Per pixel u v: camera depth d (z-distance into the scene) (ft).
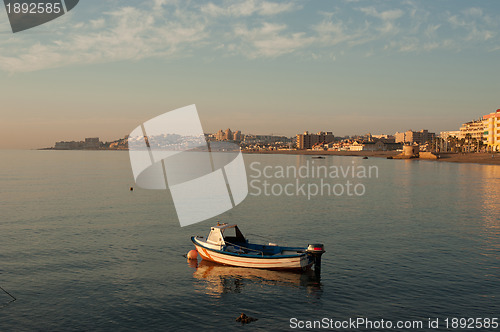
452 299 86.02
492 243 134.51
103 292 91.35
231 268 109.81
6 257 118.42
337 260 115.24
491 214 196.75
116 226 165.78
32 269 107.34
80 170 574.97
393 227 164.04
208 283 98.12
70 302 85.51
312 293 90.89
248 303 85.97
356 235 148.77
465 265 109.29
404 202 243.60
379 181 401.49
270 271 106.52
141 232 154.20
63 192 295.07
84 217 187.93
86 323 75.77
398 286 93.86
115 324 75.51
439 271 104.32
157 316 79.30
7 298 87.35
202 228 163.53
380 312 80.48
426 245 132.05
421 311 80.53
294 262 103.35
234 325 75.51
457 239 140.87
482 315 78.43
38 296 88.53
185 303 85.87
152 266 111.45
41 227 163.02
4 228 160.66
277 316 79.56
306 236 148.46
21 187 329.93
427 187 336.29
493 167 627.46
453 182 380.99
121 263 113.70
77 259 117.08
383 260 114.73
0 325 74.54
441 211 207.31
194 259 118.52
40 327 73.92
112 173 513.04
